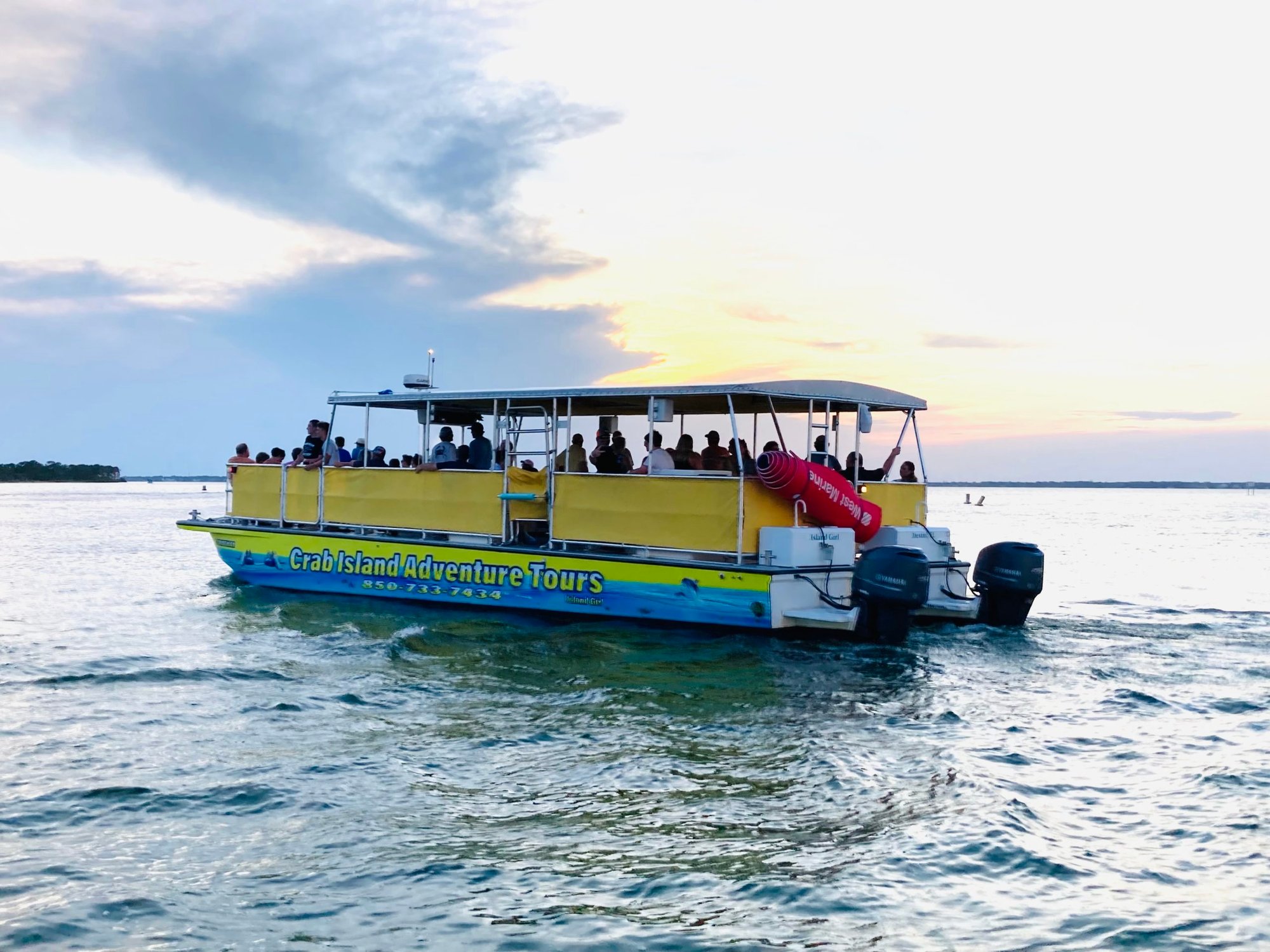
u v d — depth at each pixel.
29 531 51.91
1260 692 11.05
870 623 12.97
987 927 5.46
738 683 11.28
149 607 18.48
